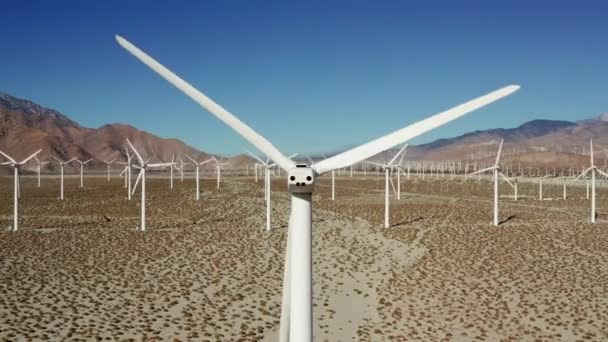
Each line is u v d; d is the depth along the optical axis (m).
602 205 85.94
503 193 120.06
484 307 28.78
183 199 96.06
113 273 35.22
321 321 26.56
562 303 29.50
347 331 25.17
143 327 24.81
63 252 41.78
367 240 49.06
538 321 26.61
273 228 57.31
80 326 24.70
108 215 68.69
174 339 23.36
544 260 40.22
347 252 43.22
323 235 51.84
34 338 22.92
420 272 36.50
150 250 43.28
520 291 31.83
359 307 28.80
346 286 32.84
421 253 43.00
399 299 30.25
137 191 116.44
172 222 61.69
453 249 44.59
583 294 31.23
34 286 31.45
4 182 160.75
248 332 24.45
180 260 39.62
